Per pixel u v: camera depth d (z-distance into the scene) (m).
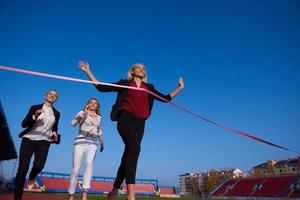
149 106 4.15
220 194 62.06
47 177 31.09
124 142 3.93
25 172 4.55
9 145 19.02
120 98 3.93
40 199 6.91
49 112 4.96
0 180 20.55
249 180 60.03
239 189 59.88
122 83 4.01
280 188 49.06
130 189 3.50
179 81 4.62
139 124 3.84
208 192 99.75
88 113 5.42
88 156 5.29
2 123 14.47
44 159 4.81
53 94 5.01
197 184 110.44
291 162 88.12
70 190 5.18
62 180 32.00
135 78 4.22
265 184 53.72
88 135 5.33
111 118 3.84
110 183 37.41
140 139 3.81
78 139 5.32
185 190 117.69
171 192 46.38
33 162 4.75
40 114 4.77
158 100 4.35
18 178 4.50
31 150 4.72
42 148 4.80
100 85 3.90
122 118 3.82
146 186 40.62
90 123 5.38
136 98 3.94
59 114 5.15
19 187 4.49
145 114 3.94
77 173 5.23
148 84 4.30
